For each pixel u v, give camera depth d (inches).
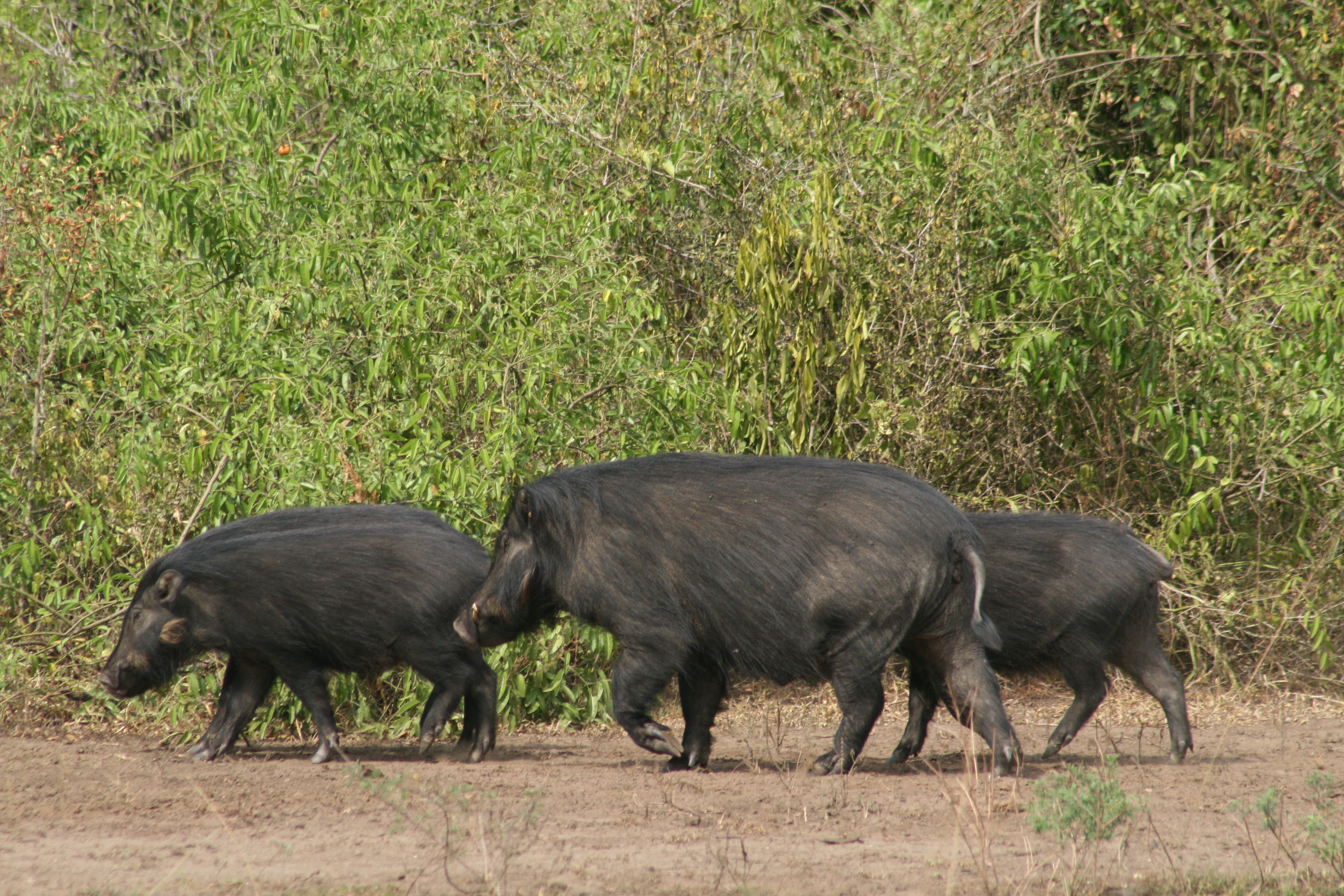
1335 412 1376.7
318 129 1724.9
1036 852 778.8
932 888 693.9
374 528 1084.5
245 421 1266.0
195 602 1056.8
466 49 1769.2
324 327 1366.9
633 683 1010.1
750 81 1697.8
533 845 786.2
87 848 770.2
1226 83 1859.0
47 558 1332.4
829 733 1279.5
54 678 1258.0
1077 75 1932.8
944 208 1471.5
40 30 2306.8
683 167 1590.8
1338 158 1707.7
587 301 1366.9
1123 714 1369.3
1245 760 1120.2
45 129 1843.0
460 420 1321.4
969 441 1482.5
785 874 721.0
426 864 736.3
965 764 1060.5
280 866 729.6
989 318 1456.7
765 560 984.3
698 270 1617.9
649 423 1358.3
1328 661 1395.2
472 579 1074.7
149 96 2082.9
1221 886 703.1
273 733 1253.7
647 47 1699.1
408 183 1590.8
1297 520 1494.8
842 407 1428.4
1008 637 1087.0
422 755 1101.1
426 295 1323.8
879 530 977.5
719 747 1193.4
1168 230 1515.7
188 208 1514.5
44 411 1354.6
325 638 1059.3
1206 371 1434.5
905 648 1048.8
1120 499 1505.9
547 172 1619.1
